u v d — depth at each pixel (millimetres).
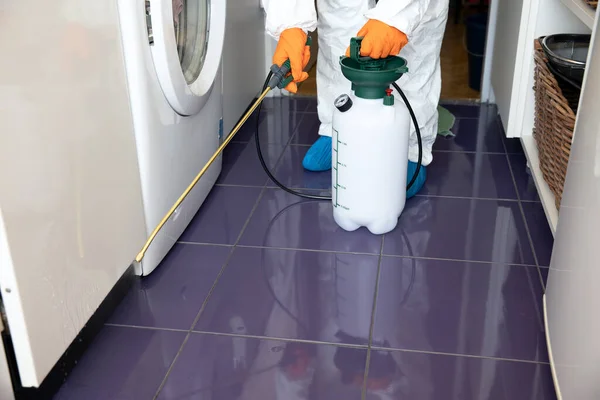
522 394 1157
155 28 1296
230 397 1165
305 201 1796
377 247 1583
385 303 1394
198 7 1621
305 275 1487
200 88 1601
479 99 2508
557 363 1117
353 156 1500
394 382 1189
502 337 1292
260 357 1255
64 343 1124
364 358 1246
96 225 1194
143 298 1423
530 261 1525
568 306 1068
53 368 1178
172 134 1469
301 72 1481
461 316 1352
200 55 1665
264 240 1619
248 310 1381
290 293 1429
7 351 1035
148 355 1266
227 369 1228
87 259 1175
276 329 1326
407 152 1562
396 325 1330
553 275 1225
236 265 1525
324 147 1916
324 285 1453
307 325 1335
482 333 1304
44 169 1013
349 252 1566
